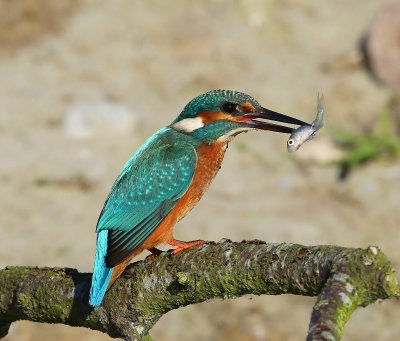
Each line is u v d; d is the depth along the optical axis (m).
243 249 5.59
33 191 14.89
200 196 7.87
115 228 7.28
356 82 17.69
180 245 7.54
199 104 7.97
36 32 19.41
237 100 7.94
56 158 15.73
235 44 19.05
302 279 5.21
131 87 17.73
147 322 6.13
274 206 14.62
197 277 5.73
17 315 6.60
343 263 4.89
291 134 7.27
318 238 13.77
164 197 7.51
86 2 20.28
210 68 18.31
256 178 15.40
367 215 14.45
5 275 6.56
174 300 5.93
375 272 4.79
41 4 19.83
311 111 17.02
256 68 18.31
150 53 18.83
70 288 6.28
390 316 12.59
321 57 18.67
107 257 6.27
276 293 5.46
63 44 19.08
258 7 20.05
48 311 6.39
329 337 4.52
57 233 13.91
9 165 15.46
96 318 6.21
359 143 15.94
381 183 15.21
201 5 20.34
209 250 5.75
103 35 19.36
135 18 19.86
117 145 16.02
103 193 14.85
